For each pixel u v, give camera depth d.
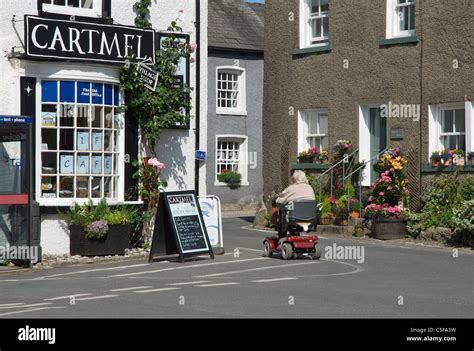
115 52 17.19
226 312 10.53
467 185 19.53
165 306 11.03
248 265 15.35
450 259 16.11
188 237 16.06
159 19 18.38
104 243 16.58
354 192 22.05
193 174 18.95
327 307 10.85
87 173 17.00
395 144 21.41
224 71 33.75
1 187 15.67
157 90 17.86
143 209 17.89
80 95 16.84
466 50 19.94
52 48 16.41
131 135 17.72
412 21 21.42
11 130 15.44
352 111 22.52
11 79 16.28
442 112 20.75
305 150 23.86
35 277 14.34
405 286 12.70
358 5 22.39
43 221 16.50
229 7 35.50
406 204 20.78
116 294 12.16
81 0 17.31
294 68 24.06
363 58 22.25
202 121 19.12
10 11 16.30
